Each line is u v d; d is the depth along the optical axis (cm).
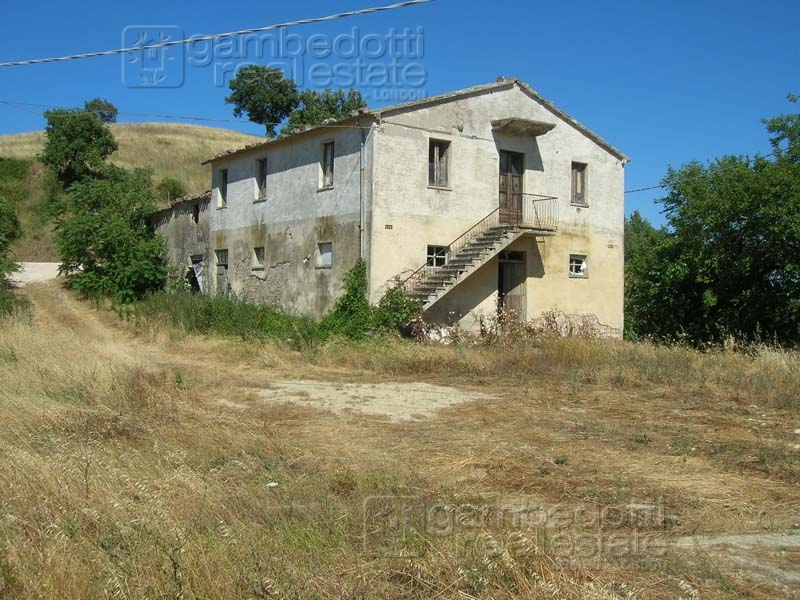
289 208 2272
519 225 2098
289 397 1146
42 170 4953
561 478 672
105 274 2809
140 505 510
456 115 2083
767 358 1450
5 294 2388
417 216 2000
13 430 727
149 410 888
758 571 454
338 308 1933
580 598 388
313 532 479
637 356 1534
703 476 691
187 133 7019
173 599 396
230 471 631
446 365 1502
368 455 727
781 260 2289
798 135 2448
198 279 2845
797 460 752
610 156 2458
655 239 2897
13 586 410
